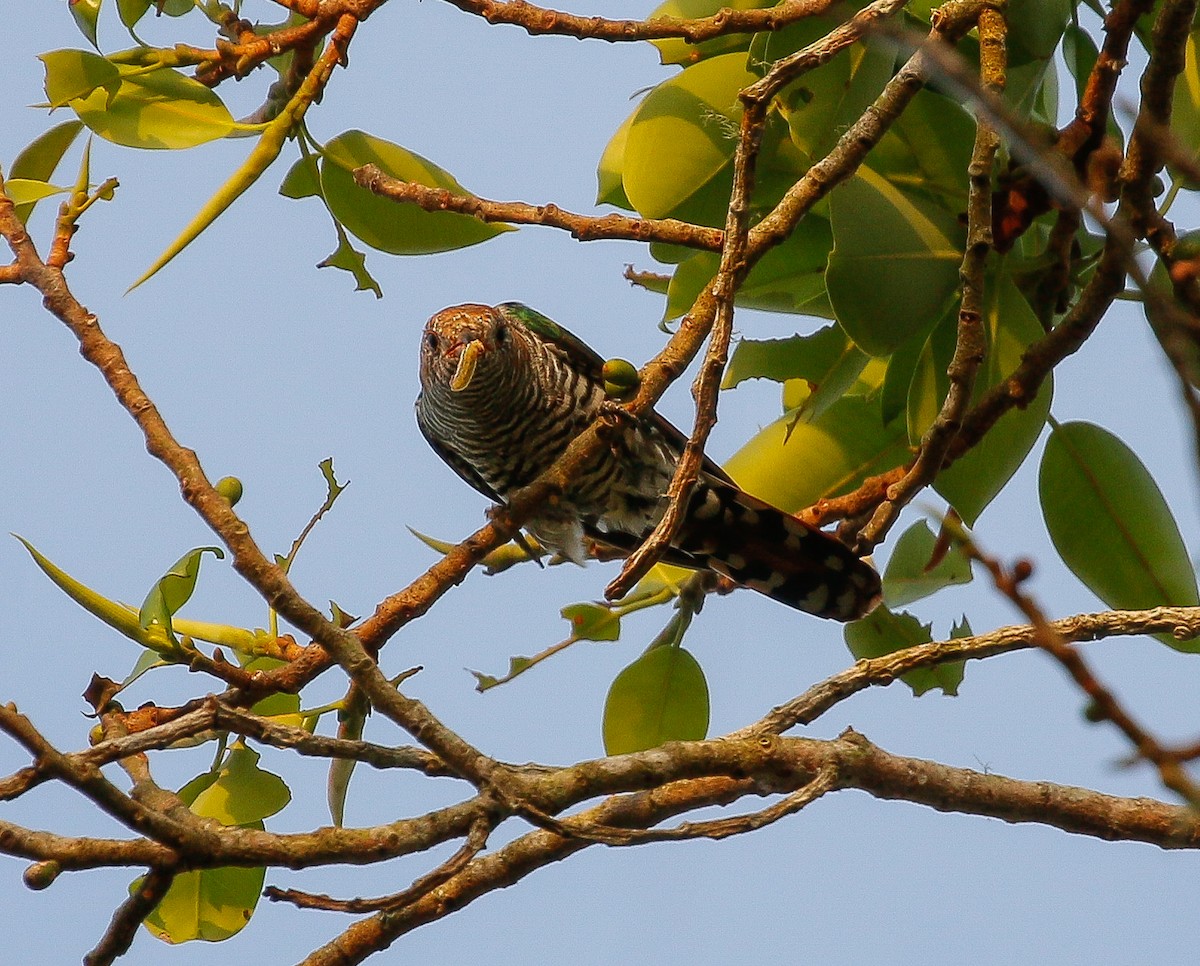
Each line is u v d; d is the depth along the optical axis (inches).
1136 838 287.4
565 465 309.7
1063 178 141.9
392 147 334.3
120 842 243.6
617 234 305.9
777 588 384.8
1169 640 337.1
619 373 314.8
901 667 288.5
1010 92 314.3
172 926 309.6
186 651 278.1
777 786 281.1
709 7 346.3
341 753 253.9
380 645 293.1
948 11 289.6
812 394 351.6
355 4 314.3
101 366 269.1
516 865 274.5
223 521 251.1
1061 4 311.0
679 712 358.6
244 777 299.3
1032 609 172.1
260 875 313.0
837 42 267.7
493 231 336.2
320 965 275.3
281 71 344.2
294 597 247.3
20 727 230.8
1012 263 339.0
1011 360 315.0
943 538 321.4
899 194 318.0
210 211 299.7
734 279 268.7
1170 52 267.0
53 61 303.4
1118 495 348.2
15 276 280.8
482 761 248.5
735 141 324.8
